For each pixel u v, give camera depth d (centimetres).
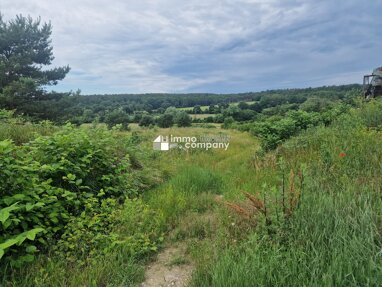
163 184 663
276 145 998
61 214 372
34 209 350
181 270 328
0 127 670
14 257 300
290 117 1160
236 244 333
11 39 2208
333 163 517
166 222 448
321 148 625
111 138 679
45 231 325
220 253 312
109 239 360
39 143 489
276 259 260
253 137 2109
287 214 331
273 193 361
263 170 703
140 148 880
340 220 292
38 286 268
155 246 368
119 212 426
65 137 493
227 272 263
